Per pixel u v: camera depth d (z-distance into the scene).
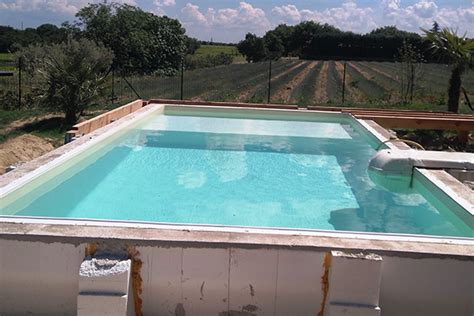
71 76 10.95
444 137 10.17
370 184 5.25
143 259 2.66
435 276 2.64
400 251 2.62
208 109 9.66
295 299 2.71
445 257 2.62
